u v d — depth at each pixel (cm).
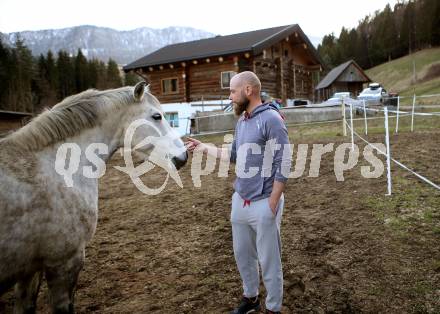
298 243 385
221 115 1405
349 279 308
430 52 5706
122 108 269
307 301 287
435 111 1499
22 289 244
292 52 2142
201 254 385
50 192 217
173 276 343
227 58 1795
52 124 235
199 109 1727
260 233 240
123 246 423
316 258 350
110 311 294
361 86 4122
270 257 241
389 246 349
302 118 1450
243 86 239
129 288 328
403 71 5225
